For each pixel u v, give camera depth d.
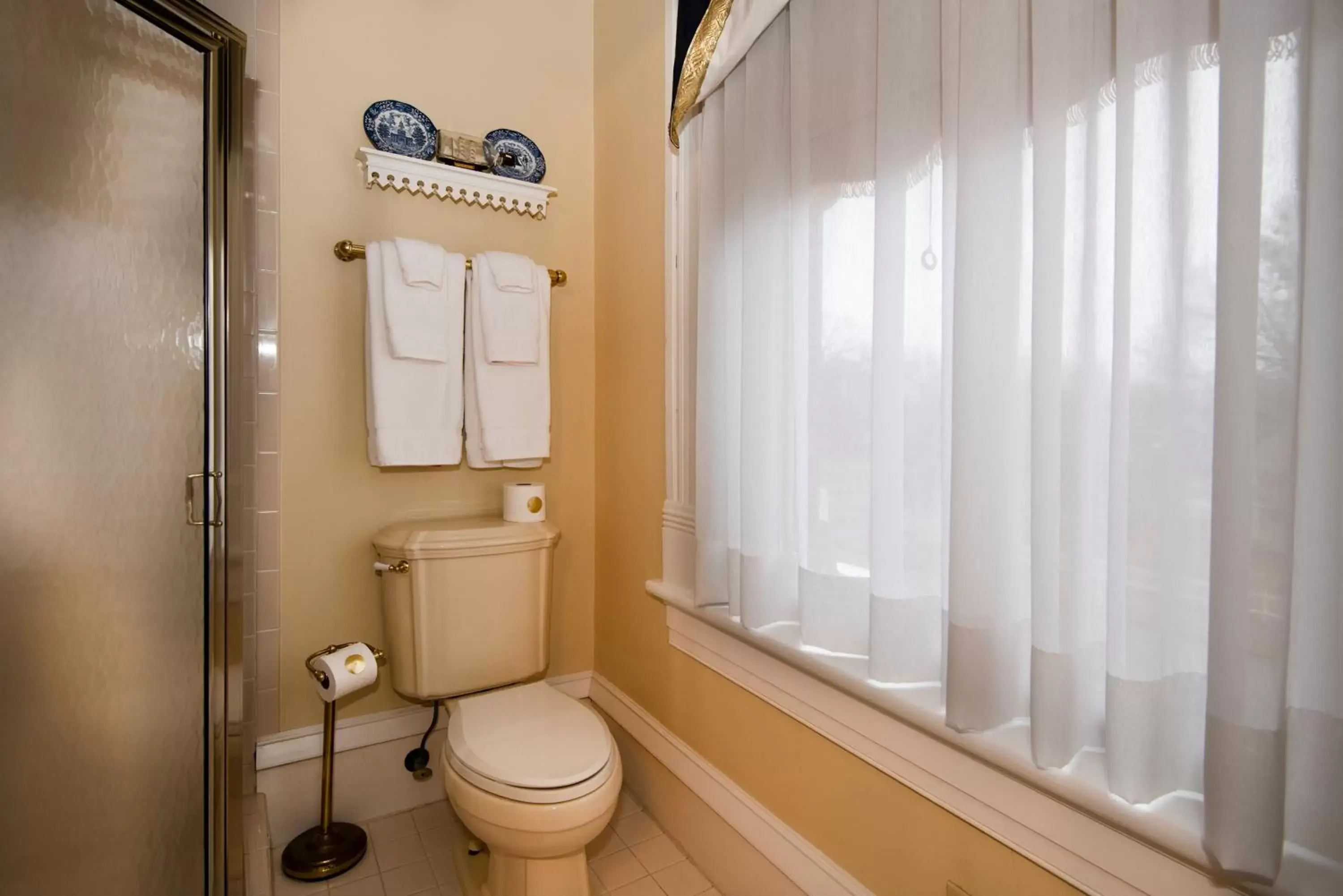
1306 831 0.66
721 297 1.44
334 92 1.78
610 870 1.62
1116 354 0.76
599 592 2.16
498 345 1.85
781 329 1.29
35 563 1.00
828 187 1.17
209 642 1.28
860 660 1.15
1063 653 0.81
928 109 1.01
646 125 1.87
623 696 2.01
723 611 1.48
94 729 1.08
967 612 0.89
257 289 1.69
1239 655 0.64
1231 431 0.65
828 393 1.17
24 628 0.99
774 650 1.29
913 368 1.03
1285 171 0.63
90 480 1.08
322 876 1.58
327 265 1.77
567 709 1.56
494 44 2.01
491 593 1.76
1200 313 0.72
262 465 1.70
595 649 2.19
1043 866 0.90
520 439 1.90
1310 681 0.66
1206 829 0.68
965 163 0.89
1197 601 0.75
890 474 1.04
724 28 1.38
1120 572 0.76
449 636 1.71
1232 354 0.64
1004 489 0.89
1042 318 0.82
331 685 1.56
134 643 1.15
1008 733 0.91
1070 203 0.82
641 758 1.90
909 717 1.03
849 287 1.14
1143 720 0.75
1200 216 0.72
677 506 1.71
